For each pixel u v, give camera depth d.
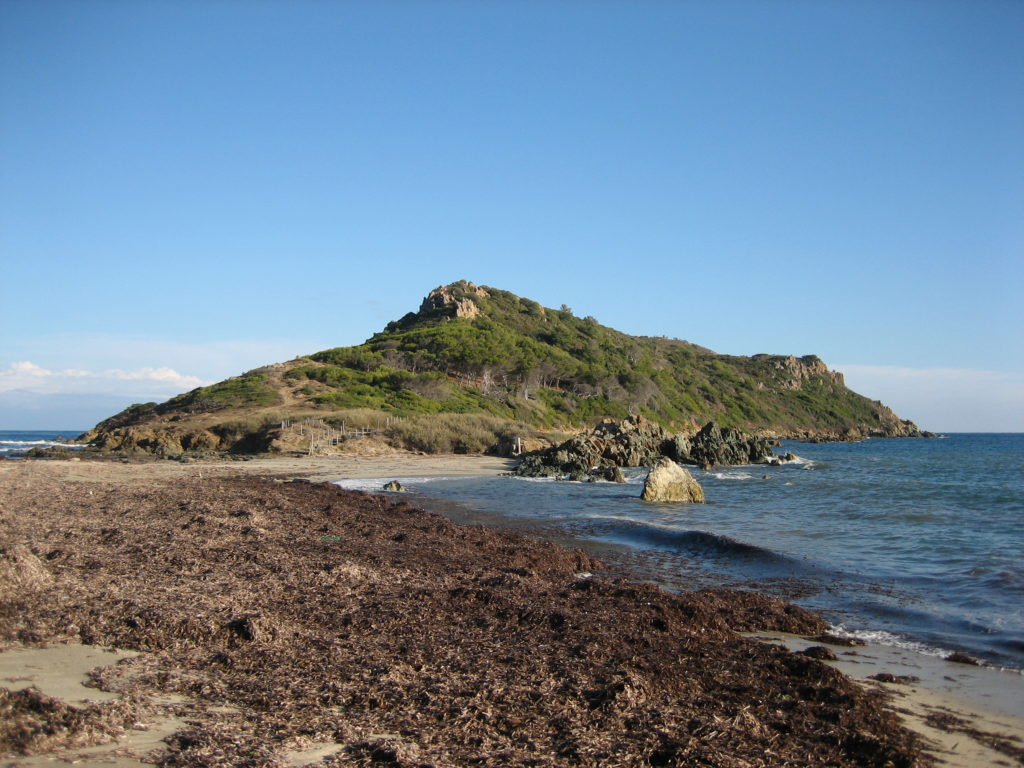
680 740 6.64
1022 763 6.73
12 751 5.68
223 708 6.98
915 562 17.00
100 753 5.82
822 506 29.47
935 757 6.84
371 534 19.09
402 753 5.99
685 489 31.16
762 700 7.94
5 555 10.93
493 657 8.86
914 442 146.88
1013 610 12.51
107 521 18.64
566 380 113.62
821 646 10.73
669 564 17.14
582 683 7.94
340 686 7.61
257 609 10.31
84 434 90.38
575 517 25.61
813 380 192.25
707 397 147.75
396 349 105.88
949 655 10.24
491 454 64.62
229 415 71.19
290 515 21.92
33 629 8.89
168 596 10.53
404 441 64.62
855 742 6.82
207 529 17.38
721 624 11.42
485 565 15.28
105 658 8.23
